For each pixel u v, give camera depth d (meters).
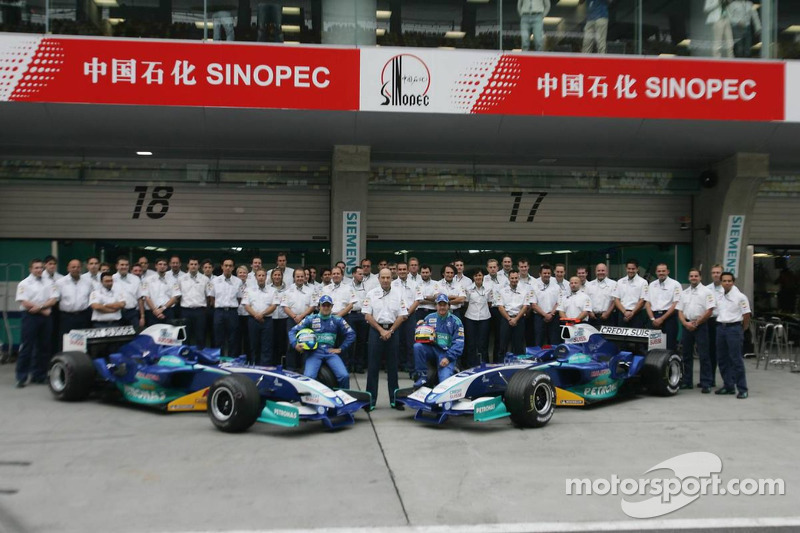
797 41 11.55
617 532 4.34
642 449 6.34
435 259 13.71
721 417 7.82
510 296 10.90
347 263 12.20
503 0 11.00
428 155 12.66
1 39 9.95
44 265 9.69
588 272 14.09
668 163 13.37
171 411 7.88
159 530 4.27
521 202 13.65
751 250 13.84
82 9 10.22
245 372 7.42
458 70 10.74
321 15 10.69
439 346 7.87
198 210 12.97
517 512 4.65
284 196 13.09
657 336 9.48
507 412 7.18
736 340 9.20
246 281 10.88
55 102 10.09
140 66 10.22
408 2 10.88
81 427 7.07
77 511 4.60
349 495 4.96
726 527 4.44
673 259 14.20
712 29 11.41
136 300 10.59
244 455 6.02
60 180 12.33
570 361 8.13
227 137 11.33
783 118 11.26
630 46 11.19
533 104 10.86
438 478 5.39
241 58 10.40
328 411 6.95
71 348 8.83
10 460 5.84
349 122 10.91
